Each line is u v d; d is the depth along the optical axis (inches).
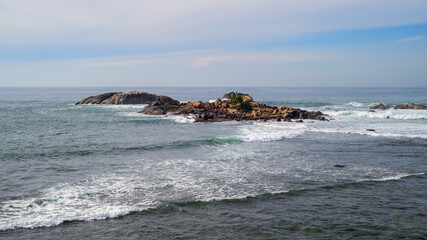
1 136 1540.4
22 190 701.9
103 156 1074.1
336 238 477.7
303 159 1014.4
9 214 566.6
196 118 2276.1
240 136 1498.5
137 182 766.5
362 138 1437.0
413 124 1956.2
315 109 3223.4
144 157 1057.5
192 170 881.5
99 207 604.4
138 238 480.1
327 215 562.9
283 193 679.7
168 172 860.0
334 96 7411.4
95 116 2586.1
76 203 625.0
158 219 550.3
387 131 1651.1
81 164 955.3
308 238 478.0
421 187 715.4
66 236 486.6
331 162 969.5
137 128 1883.6
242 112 2564.0
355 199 641.6
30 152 1136.2
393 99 5807.1
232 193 684.1
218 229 510.0
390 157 1038.4
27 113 2851.9
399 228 510.0
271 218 551.8
